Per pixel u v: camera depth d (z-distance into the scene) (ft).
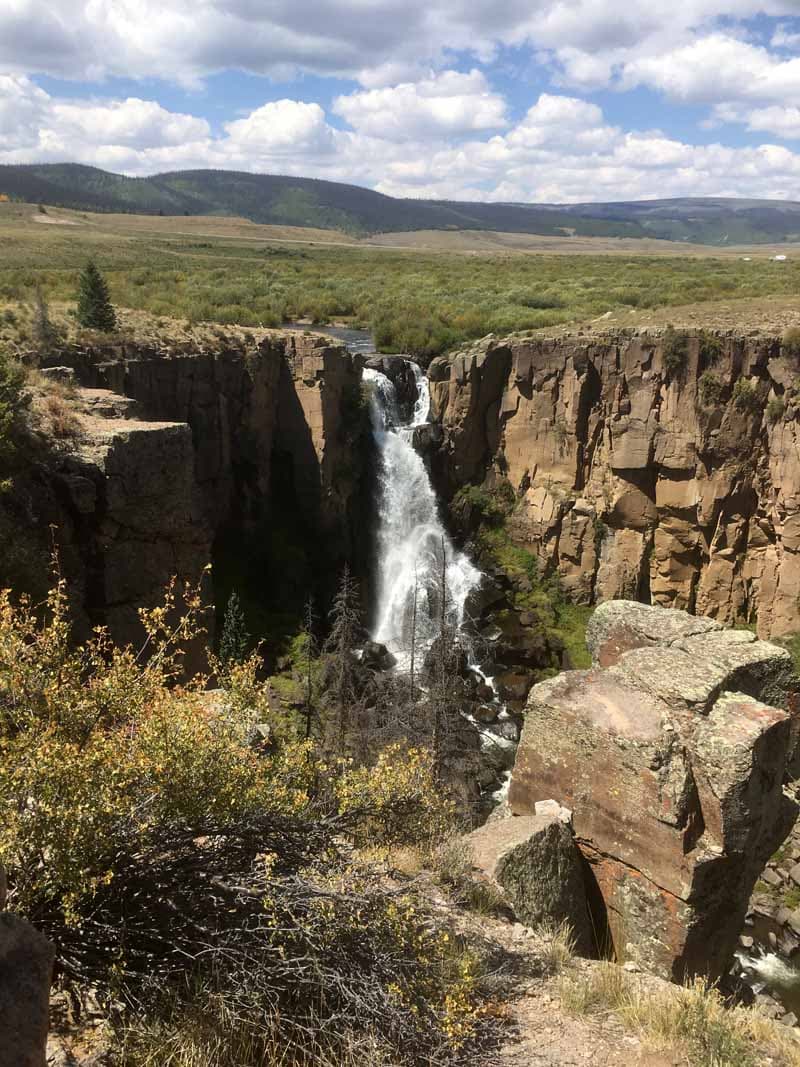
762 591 156.35
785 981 87.04
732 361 150.20
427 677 110.63
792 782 63.52
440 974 23.82
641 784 35.32
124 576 70.33
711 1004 26.30
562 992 26.27
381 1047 21.04
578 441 169.27
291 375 160.25
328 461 161.38
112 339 134.51
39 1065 13.12
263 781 25.13
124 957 21.66
